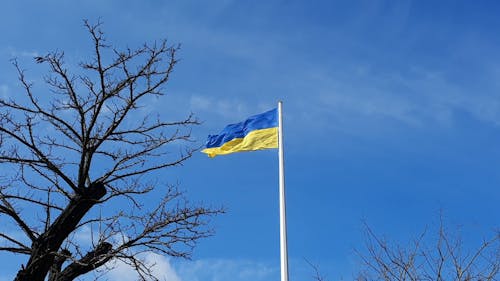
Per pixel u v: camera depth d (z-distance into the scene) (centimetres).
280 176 1783
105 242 1186
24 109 1176
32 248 1111
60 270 1178
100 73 1205
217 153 1892
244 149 1881
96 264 1155
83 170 1177
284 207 1725
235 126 1914
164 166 1272
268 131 1881
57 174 1177
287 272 1619
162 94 1248
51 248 1105
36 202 1191
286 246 1656
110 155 1252
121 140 1250
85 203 1153
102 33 1202
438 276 1385
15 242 1122
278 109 1869
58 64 1191
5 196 1154
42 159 1152
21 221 1116
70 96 1205
